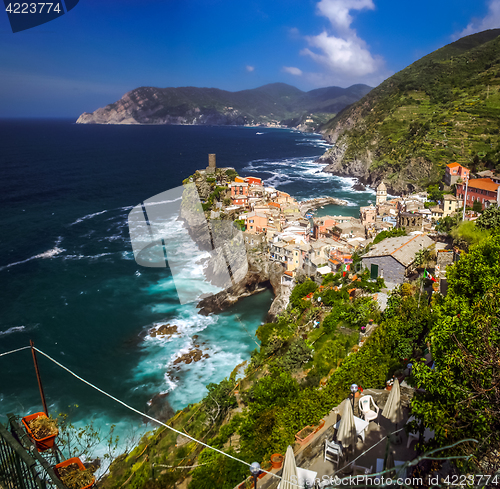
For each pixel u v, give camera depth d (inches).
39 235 4953.3
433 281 2090.3
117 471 1204.5
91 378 2383.1
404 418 985.5
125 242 4692.4
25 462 277.3
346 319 1964.8
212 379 2170.3
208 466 1045.2
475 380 676.1
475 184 4633.4
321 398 1085.8
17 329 2952.8
